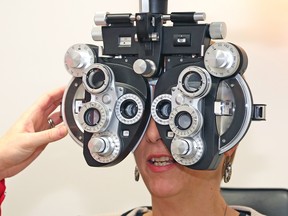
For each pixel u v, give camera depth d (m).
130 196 1.61
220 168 1.08
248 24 1.48
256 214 1.17
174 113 0.88
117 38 0.95
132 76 0.93
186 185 1.04
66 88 0.99
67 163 1.64
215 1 1.50
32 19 1.65
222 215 1.12
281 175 1.48
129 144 0.92
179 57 0.91
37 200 1.66
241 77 0.89
